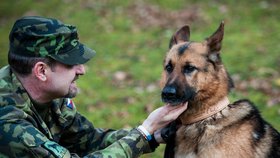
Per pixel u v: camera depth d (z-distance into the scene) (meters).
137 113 7.82
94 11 14.37
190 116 4.43
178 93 4.30
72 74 3.88
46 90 3.84
